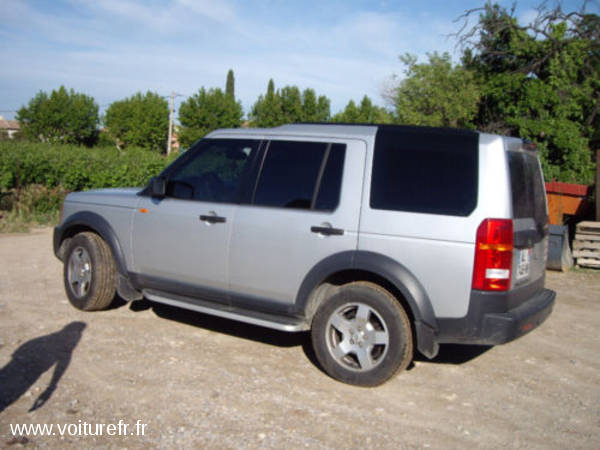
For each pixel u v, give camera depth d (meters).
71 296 5.75
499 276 3.75
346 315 4.27
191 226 4.88
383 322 4.01
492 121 20.23
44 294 6.39
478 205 3.81
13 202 12.92
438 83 20.47
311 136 4.55
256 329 5.52
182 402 3.77
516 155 4.20
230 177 4.85
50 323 5.30
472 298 3.77
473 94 19.80
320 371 4.47
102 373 4.18
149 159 17.48
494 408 3.94
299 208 4.39
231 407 3.73
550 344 5.48
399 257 3.96
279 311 4.50
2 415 3.46
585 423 3.75
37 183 14.04
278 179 4.58
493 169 3.86
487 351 5.21
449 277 3.82
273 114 50.47
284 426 3.50
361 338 4.11
